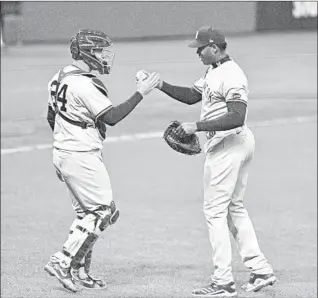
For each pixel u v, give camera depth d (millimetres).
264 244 29312
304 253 27656
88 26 103875
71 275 18594
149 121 58125
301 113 61938
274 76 80500
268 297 19000
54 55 95875
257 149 49375
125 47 104562
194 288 19578
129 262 24156
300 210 35031
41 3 102375
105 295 18375
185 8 112812
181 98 20141
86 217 18328
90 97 17781
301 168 43875
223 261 18844
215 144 18891
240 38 113312
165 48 102000
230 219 19734
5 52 97812
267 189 39125
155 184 39969
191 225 31953
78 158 18109
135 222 32188
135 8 108812
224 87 18219
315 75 80000
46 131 54344
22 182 40062
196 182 40625
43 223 31609
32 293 18609
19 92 70250
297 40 109250
